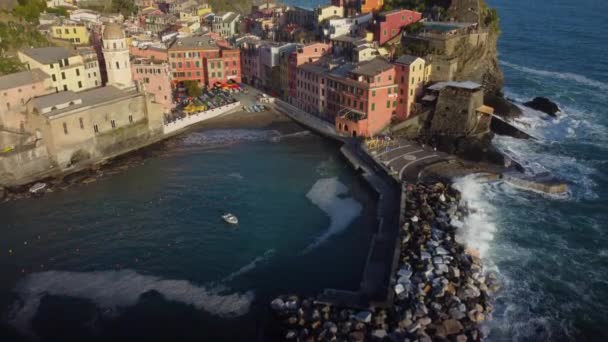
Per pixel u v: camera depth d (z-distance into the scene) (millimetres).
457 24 172750
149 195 114938
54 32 172375
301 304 76750
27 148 122125
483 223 99812
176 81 194750
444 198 106125
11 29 158750
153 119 145250
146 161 134000
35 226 102625
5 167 118125
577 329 73500
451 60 155125
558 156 131375
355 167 124625
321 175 124250
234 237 98188
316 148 141125
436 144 136000
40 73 135000
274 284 84438
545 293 80625
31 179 122125
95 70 151750
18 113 129125
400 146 136125
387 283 80375
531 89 192625
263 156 136000
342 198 112375
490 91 169375
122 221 104188
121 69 146375
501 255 90062
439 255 85938
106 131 135250
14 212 107812
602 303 78625
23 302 81125
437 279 79312
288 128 156375
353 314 73312
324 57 170375
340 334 69562
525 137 142500
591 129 149250
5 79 127750
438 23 175000
